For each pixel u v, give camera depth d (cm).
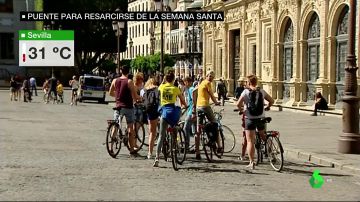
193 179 1734
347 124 2320
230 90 6856
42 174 1780
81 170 1873
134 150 2269
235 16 6562
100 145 2622
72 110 5459
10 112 4916
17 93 7344
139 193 1482
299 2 4909
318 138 2886
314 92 4731
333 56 4400
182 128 2228
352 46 2333
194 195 1465
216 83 7306
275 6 5388
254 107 1945
